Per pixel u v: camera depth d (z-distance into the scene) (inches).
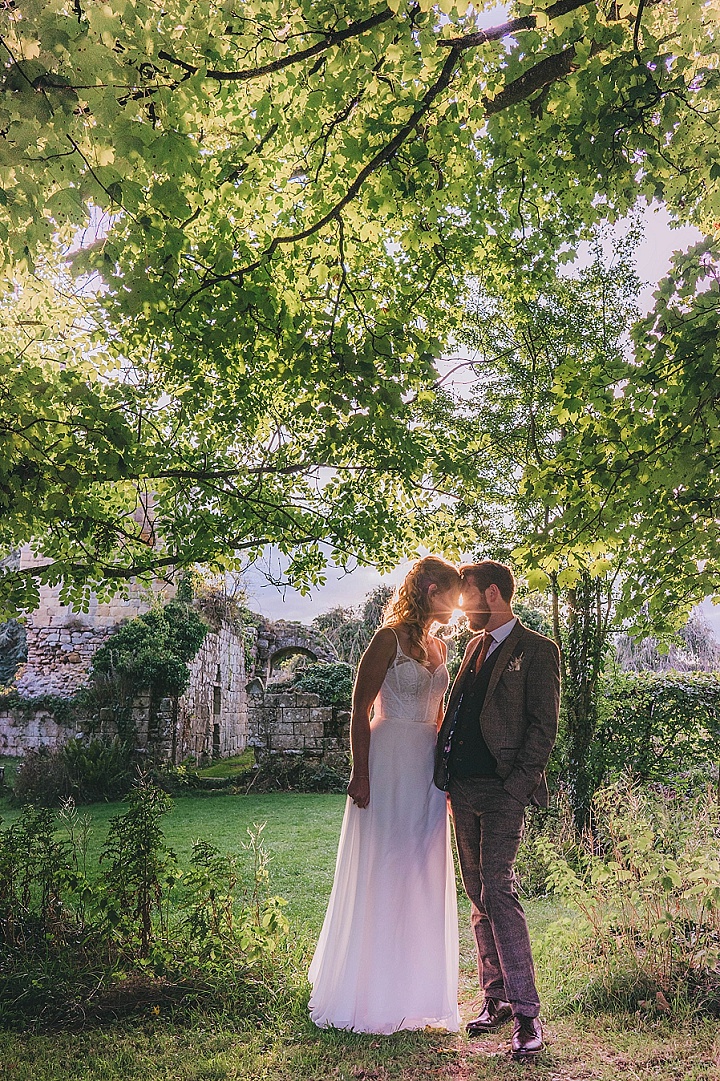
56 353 249.0
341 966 155.3
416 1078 129.4
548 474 164.9
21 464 178.4
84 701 753.0
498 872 151.6
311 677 776.3
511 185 235.6
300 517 255.6
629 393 152.1
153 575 262.2
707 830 207.3
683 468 144.8
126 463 195.9
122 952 175.5
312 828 460.8
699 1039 140.9
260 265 177.3
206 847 191.5
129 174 126.9
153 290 152.2
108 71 121.4
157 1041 145.6
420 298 244.5
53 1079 130.2
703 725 361.4
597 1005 160.4
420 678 166.6
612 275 362.3
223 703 960.9
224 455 258.1
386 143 180.7
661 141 159.6
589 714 349.1
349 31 140.8
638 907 176.4
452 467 244.7
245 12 167.0
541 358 356.5
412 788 162.7
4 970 171.6
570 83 168.9
